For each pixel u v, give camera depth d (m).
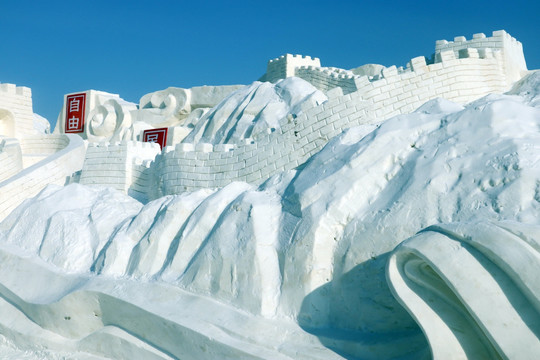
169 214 12.46
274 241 10.55
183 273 11.47
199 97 36.09
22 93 34.66
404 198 9.35
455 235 7.43
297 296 9.76
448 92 17.94
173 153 20.11
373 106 17.12
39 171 23.73
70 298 11.93
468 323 7.49
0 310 13.57
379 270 9.09
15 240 14.72
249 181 18.20
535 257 6.68
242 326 9.65
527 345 6.66
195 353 9.76
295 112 24.38
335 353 8.66
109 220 14.12
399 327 8.86
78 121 38.78
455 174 9.14
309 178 10.98
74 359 11.48
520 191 8.22
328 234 9.90
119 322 11.27
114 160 22.39
